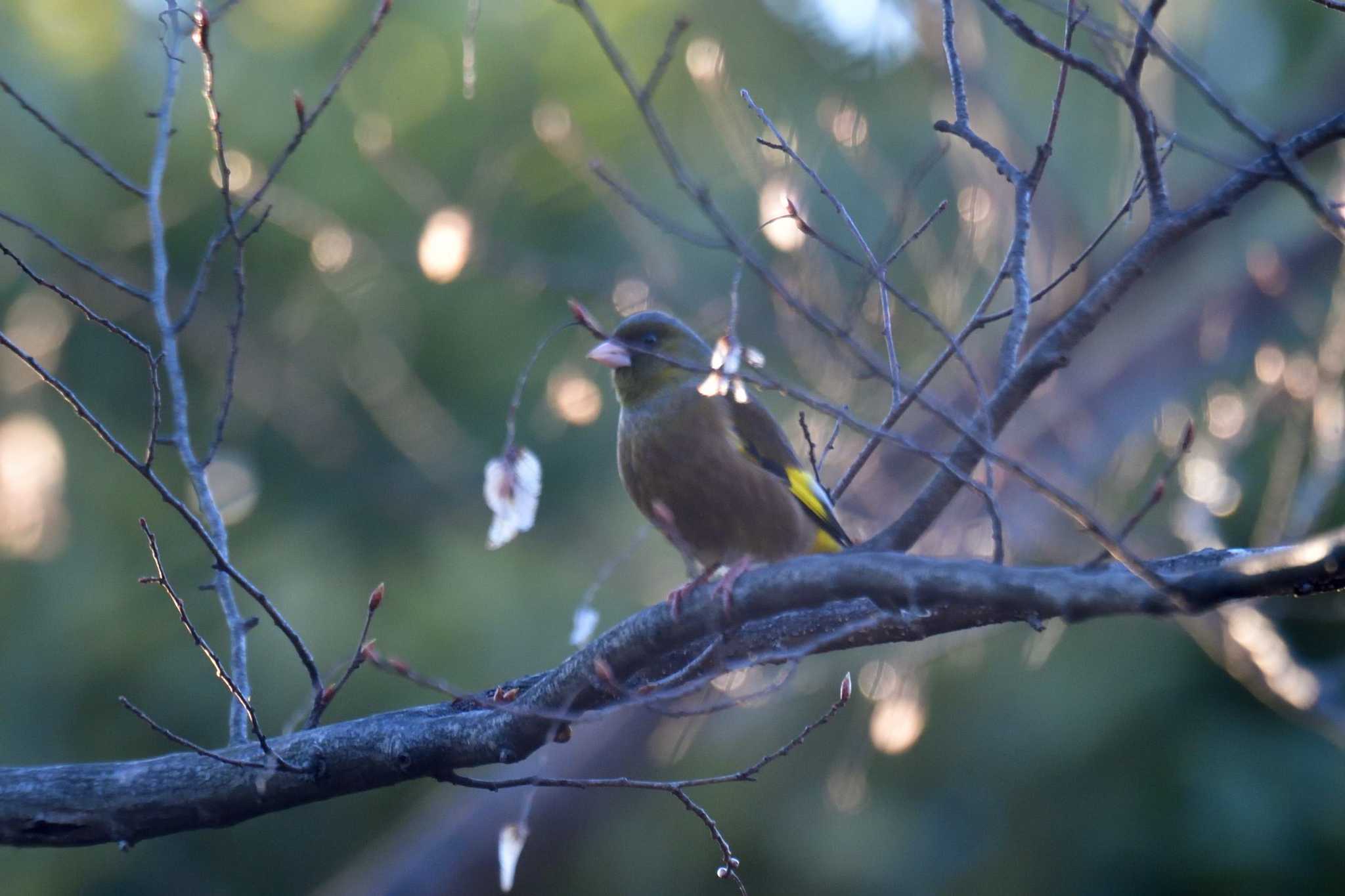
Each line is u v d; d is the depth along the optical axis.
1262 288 13.23
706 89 10.77
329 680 14.34
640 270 13.40
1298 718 11.30
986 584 4.82
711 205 5.01
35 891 14.74
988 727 14.90
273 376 15.02
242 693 6.21
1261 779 14.73
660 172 14.65
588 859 14.16
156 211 7.07
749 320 12.51
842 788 12.67
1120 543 4.46
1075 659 15.02
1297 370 11.39
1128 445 13.34
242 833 15.66
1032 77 14.21
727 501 7.83
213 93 6.58
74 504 14.73
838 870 14.23
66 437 14.73
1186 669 15.00
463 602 15.07
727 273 13.69
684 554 8.09
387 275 14.88
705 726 13.97
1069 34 5.93
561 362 15.34
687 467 7.83
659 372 8.01
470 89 6.91
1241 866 14.52
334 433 15.36
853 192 13.21
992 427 5.90
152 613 14.73
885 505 11.94
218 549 6.89
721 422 7.84
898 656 11.39
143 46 14.82
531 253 13.41
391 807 15.86
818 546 8.08
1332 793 14.73
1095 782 14.92
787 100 13.63
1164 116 10.67
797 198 9.86
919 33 12.15
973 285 13.01
